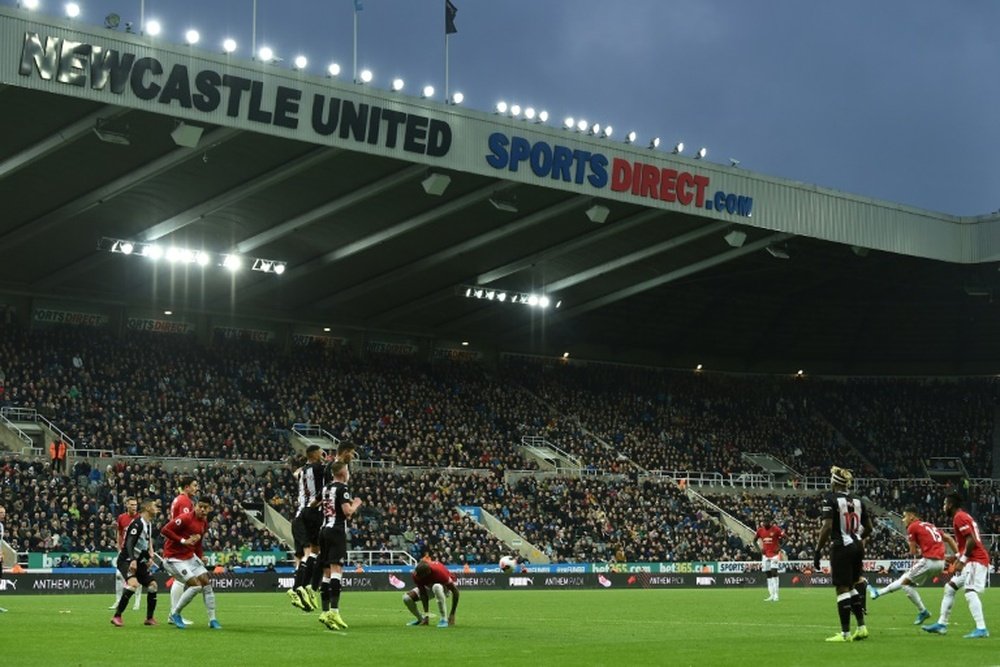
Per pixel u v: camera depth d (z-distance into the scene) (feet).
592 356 271.28
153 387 203.10
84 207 162.81
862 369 290.56
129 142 145.89
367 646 59.00
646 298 251.60
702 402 273.13
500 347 258.57
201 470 185.98
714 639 66.39
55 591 142.82
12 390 185.68
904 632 73.77
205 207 166.91
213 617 70.85
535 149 168.45
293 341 233.14
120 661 50.88
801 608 115.44
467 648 58.39
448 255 196.03
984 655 54.95
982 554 70.13
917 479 264.52
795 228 196.75
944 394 285.02
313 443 209.15
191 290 209.56
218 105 142.41
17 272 194.49
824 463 266.77
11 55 128.26
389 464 212.23
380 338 242.58
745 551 216.95
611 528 212.84
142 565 75.51
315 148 156.04
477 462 222.69
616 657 53.83
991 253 217.36
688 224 194.49
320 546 71.10
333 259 191.93
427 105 158.71
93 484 174.19
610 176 175.94
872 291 253.24
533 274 212.43
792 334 276.82
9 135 140.87
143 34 136.87
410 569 169.07
